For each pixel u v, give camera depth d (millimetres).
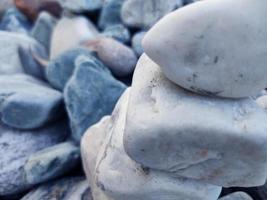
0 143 242
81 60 243
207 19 123
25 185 234
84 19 340
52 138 254
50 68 275
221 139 132
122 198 161
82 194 212
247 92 133
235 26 122
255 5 123
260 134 130
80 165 236
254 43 123
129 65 273
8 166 235
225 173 143
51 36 362
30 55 319
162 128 133
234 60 124
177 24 126
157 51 129
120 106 187
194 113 133
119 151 162
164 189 156
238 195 201
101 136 200
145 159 143
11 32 359
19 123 244
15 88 250
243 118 135
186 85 133
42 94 248
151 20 297
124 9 309
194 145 135
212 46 123
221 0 124
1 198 239
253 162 136
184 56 126
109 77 240
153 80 146
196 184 156
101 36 306
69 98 236
